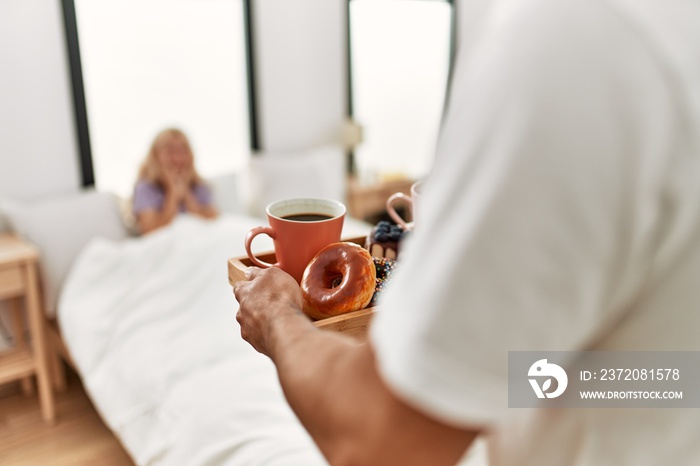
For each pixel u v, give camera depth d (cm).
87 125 300
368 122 415
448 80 450
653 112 32
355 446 39
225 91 351
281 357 48
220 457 147
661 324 38
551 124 32
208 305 215
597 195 32
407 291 35
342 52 390
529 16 34
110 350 210
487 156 33
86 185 305
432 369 33
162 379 182
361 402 39
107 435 240
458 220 33
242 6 346
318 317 65
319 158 362
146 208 288
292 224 68
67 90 291
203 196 306
